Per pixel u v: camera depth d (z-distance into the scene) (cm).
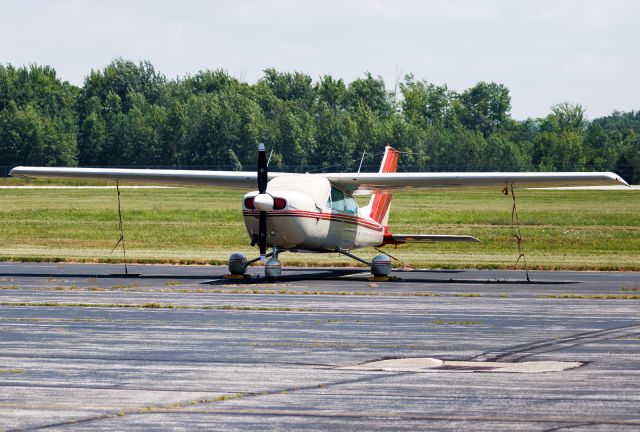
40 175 7206
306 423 2462
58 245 9800
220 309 4716
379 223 7288
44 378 2992
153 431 2394
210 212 15438
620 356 3369
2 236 10794
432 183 6619
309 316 4447
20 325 4119
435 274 7044
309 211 6300
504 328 4053
